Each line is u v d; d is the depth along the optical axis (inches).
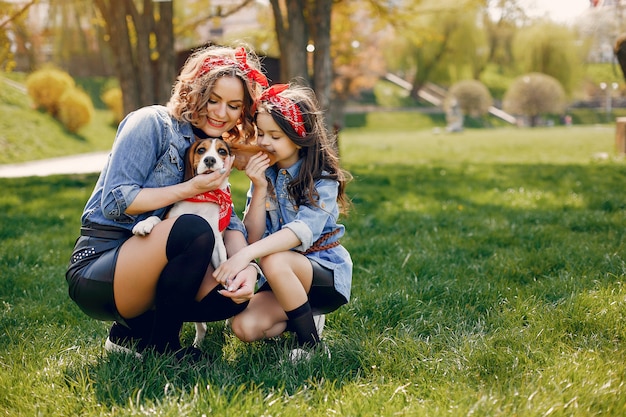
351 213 272.4
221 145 106.0
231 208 113.7
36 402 96.9
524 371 104.8
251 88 109.7
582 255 180.2
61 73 1061.1
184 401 92.4
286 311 111.5
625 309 128.3
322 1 468.1
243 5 563.2
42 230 247.1
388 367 108.9
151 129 105.0
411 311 139.3
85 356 115.6
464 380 103.2
